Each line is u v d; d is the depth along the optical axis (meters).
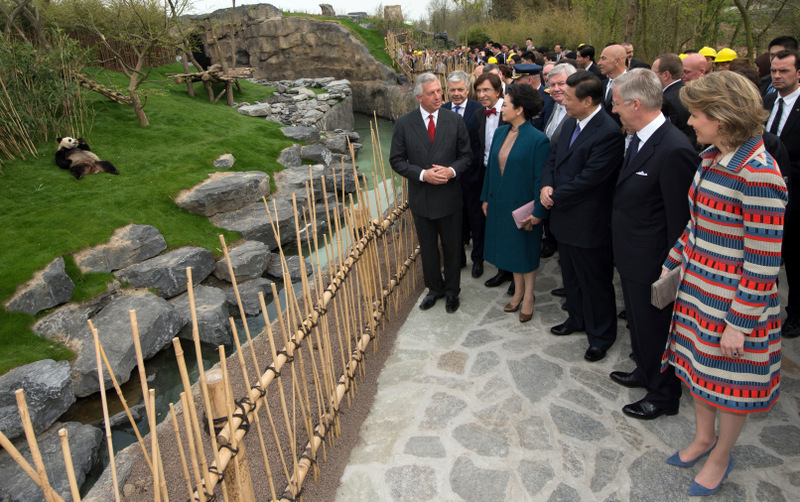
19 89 7.90
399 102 18.17
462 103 4.96
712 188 2.22
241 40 20.16
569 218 3.43
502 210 3.96
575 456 2.85
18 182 7.32
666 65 4.25
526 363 3.66
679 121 4.01
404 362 3.77
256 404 2.26
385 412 3.29
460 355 3.80
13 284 5.21
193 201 7.27
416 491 2.70
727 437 2.43
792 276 3.70
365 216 3.96
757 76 4.09
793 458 2.73
